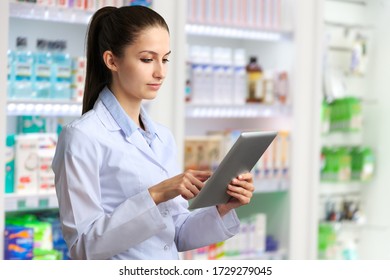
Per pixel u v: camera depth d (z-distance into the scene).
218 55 4.01
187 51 3.91
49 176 3.33
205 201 1.87
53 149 3.38
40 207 3.22
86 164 1.82
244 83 4.06
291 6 4.07
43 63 3.29
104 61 1.90
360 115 4.59
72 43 3.70
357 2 4.73
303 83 4.08
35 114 3.19
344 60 4.75
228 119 4.50
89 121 1.86
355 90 4.77
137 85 1.85
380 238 4.67
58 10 3.17
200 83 3.89
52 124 3.51
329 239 4.52
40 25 3.60
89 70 1.98
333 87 4.51
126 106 1.94
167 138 2.10
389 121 4.59
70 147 1.82
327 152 4.62
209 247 3.92
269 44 4.29
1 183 2.94
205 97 3.91
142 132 1.99
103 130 1.88
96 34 1.95
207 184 1.80
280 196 4.18
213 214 2.03
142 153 1.92
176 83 3.52
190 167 3.95
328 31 4.65
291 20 4.08
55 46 3.47
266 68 4.32
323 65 4.50
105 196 1.88
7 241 3.15
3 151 2.92
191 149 3.96
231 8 3.92
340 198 4.76
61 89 3.34
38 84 3.28
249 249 4.10
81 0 3.28
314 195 4.13
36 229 3.26
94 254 1.80
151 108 3.46
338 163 4.58
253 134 1.80
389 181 4.61
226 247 4.01
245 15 3.97
